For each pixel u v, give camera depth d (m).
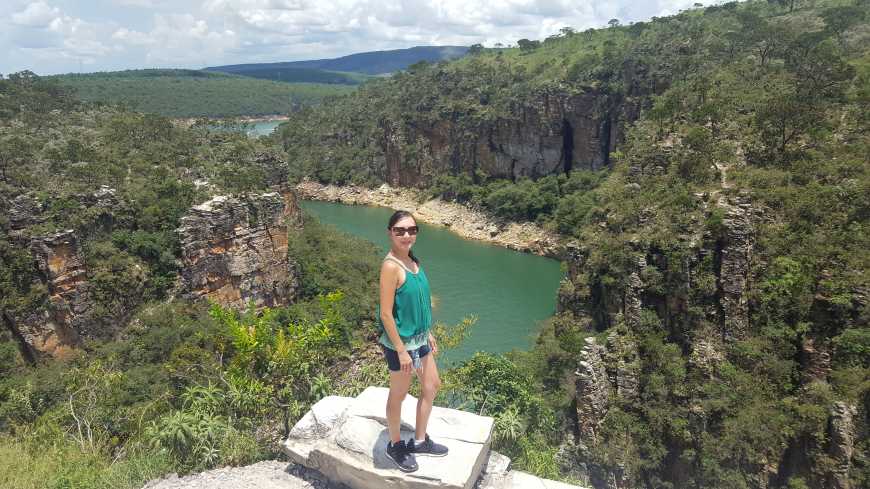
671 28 126.69
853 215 40.38
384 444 9.26
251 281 56.47
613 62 109.25
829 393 34.44
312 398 15.43
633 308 44.53
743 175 46.84
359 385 17.22
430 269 88.50
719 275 42.28
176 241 51.78
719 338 41.41
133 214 51.16
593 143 109.75
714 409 37.62
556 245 95.31
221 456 12.15
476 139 128.12
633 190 53.53
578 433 41.25
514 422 15.95
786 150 48.84
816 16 100.88
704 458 36.66
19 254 43.31
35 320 43.38
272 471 10.40
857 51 70.69
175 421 12.50
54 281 44.09
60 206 46.09
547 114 114.69
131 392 34.50
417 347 8.45
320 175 156.50
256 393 15.77
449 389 22.95
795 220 41.59
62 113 71.38
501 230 109.06
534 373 44.56
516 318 67.19
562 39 169.88
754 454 35.31
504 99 125.25
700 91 63.44
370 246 84.25
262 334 17.81
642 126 68.88
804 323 38.09
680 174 51.81
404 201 139.62
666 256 43.81
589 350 41.88
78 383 31.81
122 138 63.41
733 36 94.75
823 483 33.25
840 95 53.47
